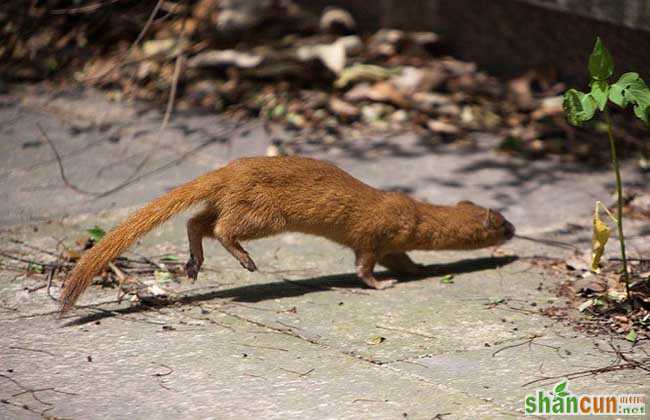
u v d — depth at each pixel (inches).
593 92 315.3
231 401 269.1
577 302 350.3
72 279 319.3
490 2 670.5
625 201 472.7
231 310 340.5
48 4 724.7
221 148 550.0
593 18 606.9
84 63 684.1
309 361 297.6
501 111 612.4
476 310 343.6
